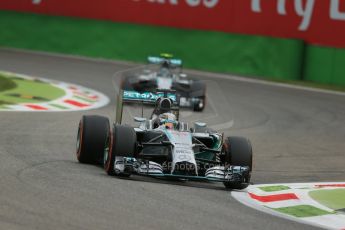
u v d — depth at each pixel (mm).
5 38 120250
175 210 34781
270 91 99938
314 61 109500
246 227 32938
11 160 44656
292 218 36781
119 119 48406
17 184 37156
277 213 37656
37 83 89812
